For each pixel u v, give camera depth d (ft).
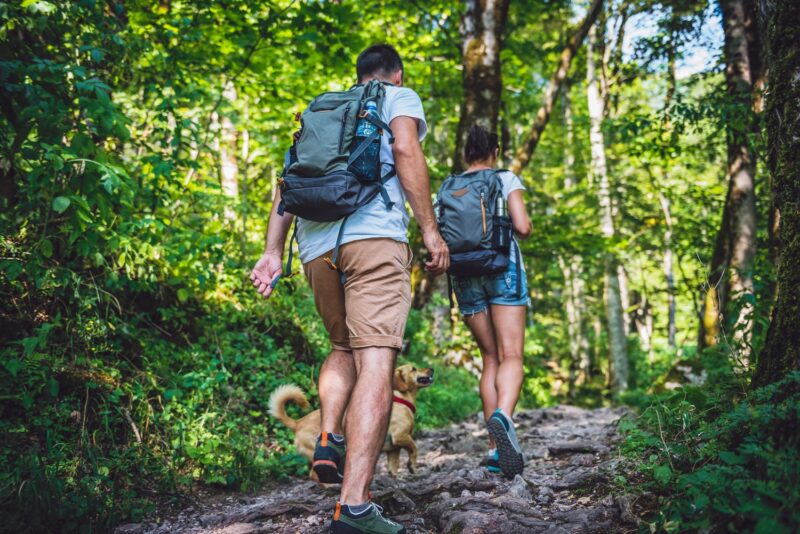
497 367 11.59
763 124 18.30
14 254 11.91
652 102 53.01
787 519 5.28
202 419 12.91
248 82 22.59
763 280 15.92
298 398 12.85
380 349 7.66
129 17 17.69
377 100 8.04
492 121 31.19
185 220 18.57
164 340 14.90
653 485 7.66
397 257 7.84
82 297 12.57
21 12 12.09
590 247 39.81
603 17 50.16
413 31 37.01
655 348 77.05
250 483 12.44
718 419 8.02
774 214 22.30
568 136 62.54
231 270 17.58
